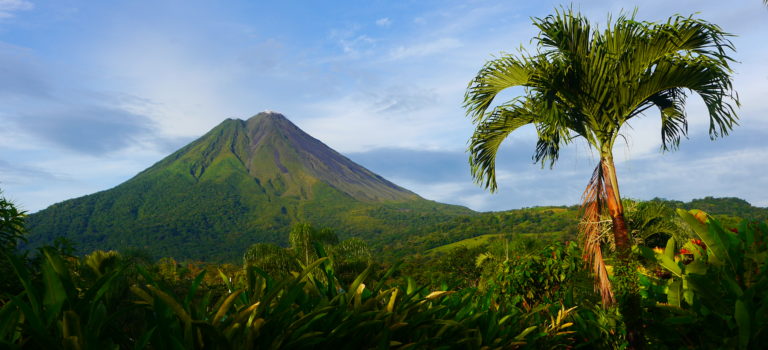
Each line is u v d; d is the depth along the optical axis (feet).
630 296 11.07
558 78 16.35
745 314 6.48
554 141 20.52
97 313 4.13
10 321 3.78
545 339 9.00
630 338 11.07
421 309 6.19
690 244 9.43
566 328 10.98
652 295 10.67
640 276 11.32
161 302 4.06
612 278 12.17
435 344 5.41
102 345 3.79
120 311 4.20
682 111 19.04
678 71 15.57
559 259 15.48
